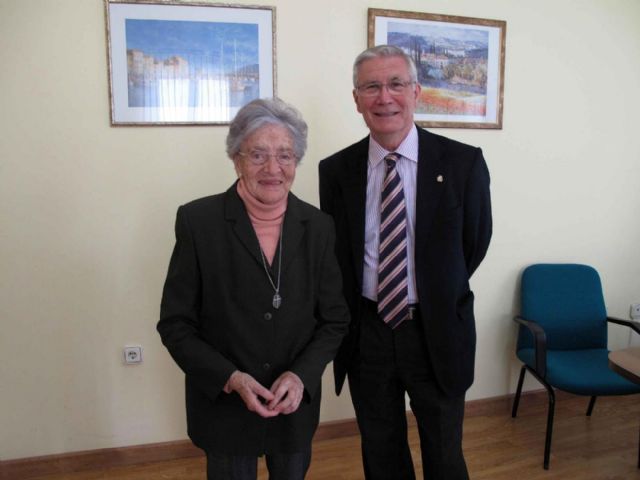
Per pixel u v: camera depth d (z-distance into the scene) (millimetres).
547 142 2445
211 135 2014
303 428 1217
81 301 2006
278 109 1137
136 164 1972
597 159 2541
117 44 1888
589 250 2607
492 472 2016
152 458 2137
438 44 2197
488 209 1482
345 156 1563
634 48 2498
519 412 2547
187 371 1147
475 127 2293
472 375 1465
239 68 2000
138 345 2074
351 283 1504
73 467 2074
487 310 2480
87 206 1957
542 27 2348
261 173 1115
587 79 2455
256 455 1192
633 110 2553
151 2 1892
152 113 1952
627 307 2729
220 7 1955
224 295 1139
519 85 2359
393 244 1422
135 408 2115
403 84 1350
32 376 2008
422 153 1426
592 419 2465
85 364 2045
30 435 2039
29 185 1900
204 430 1192
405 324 1447
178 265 1167
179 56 1944
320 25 2064
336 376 1609
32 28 1829
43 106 1871
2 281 1930
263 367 1163
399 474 1602
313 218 1244
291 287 1178
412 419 2434
